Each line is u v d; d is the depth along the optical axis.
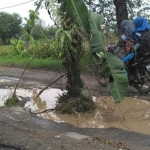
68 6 4.72
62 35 4.69
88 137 4.16
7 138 4.09
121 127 4.78
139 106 6.00
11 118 5.08
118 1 11.62
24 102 6.30
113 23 13.36
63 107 5.54
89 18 4.70
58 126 4.71
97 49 4.60
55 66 12.00
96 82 8.44
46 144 3.88
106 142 3.94
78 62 5.34
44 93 7.21
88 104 5.62
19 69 12.24
